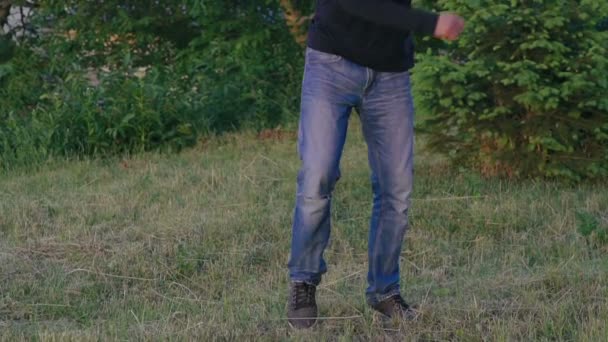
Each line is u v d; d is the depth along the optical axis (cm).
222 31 1387
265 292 703
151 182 1049
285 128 1309
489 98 977
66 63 1418
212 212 915
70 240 838
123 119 1213
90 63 1438
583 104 929
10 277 741
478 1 938
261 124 1326
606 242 804
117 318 654
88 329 626
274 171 1075
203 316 644
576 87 916
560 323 596
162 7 1454
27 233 869
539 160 969
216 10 1354
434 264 769
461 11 962
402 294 675
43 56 1456
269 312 650
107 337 603
